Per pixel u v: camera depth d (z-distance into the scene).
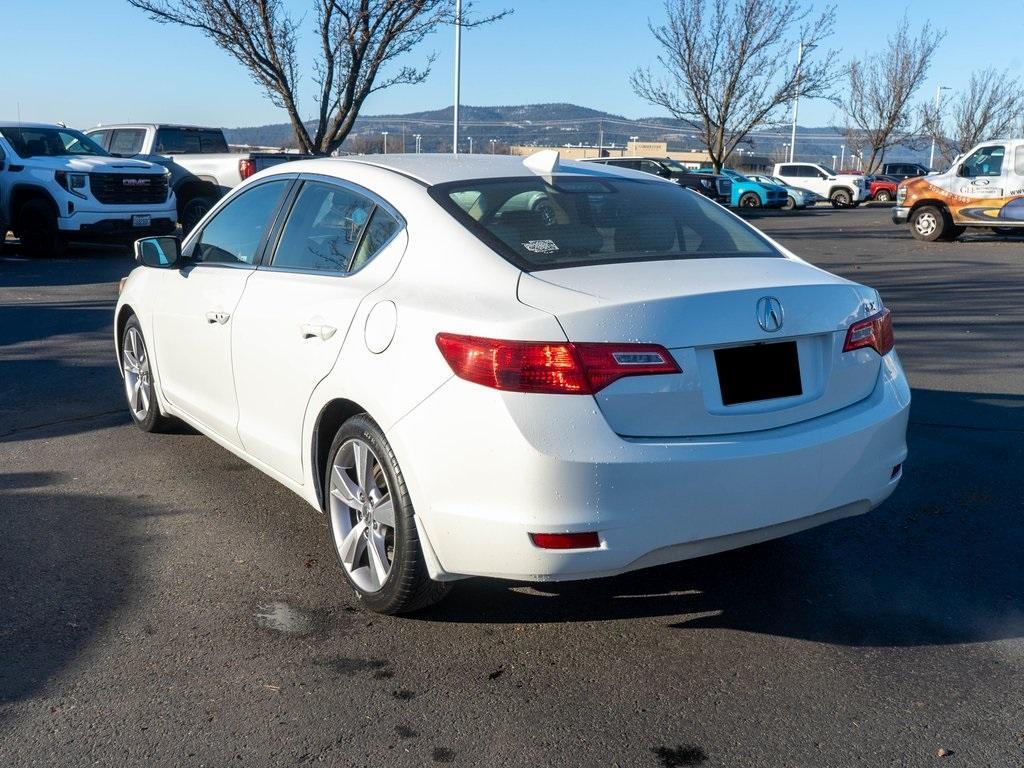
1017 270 14.77
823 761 2.72
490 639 3.40
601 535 2.94
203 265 4.79
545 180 3.89
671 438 3.02
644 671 3.20
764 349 3.21
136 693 3.04
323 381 3.61
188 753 2.74
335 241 3.93
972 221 19.75
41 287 11.91
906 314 10.54
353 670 3.19
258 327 4.07
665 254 3.51
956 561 4.07
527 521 2.91
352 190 3.97
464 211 3.53
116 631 3.43
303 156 17.06
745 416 3.14
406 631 3.46
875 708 2.98
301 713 2.94
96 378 7.24
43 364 7.71
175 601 3.67
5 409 6.39
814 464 3.21
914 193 20.38
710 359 3.09
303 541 4.25
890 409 3.49
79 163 14.46
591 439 2.90
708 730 2.87
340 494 3.65
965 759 2.72
